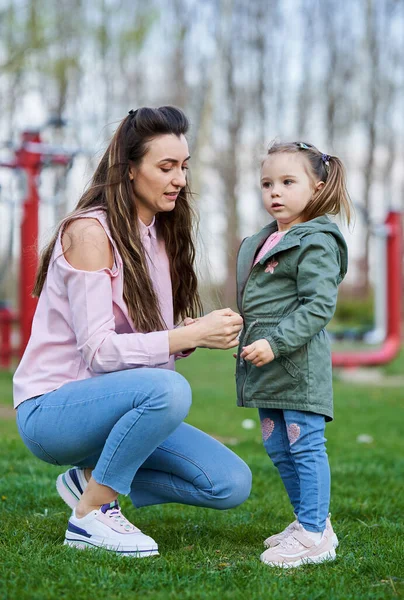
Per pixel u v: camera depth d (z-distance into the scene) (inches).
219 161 956.0
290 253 103.9
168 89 908.0
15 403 102.5
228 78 957.2
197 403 307.3
